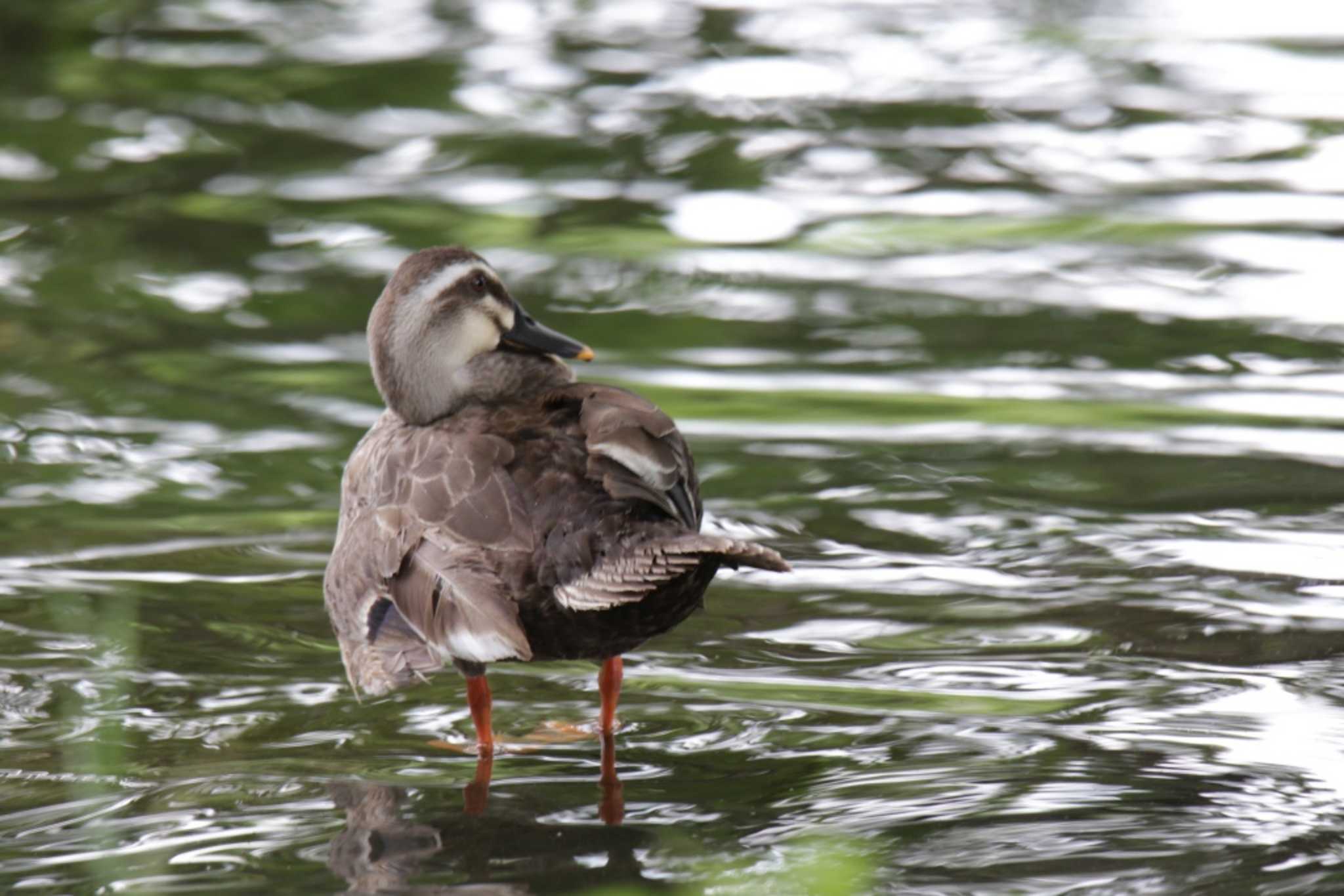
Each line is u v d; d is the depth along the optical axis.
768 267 19.19
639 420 9.02
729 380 15.97
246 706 10.16
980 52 27.94
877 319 17.53
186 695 10.28
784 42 28.72
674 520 8.94
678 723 9.83
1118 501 13.17
